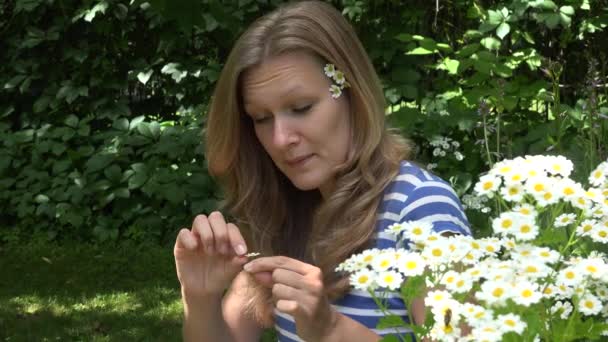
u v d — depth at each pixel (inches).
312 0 61.2
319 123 58.8
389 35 217.3
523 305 38.8
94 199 240.8
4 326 183.6
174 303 196.7
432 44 181.2
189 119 243.0
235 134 66.0
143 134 241.6
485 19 195.0
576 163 145.0
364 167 58.8
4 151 250.7
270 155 61.5
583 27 203.5
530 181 43.4
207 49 243.0
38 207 242.2
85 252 231.9
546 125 184.7
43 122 258.7
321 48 58.4
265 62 58.6
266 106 59.3
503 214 42.2
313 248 59.1
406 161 60.4
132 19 245.9
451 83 210.8
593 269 40.9
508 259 44.7
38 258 229.3
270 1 227.6
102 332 180.7
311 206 68.2
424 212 55.6
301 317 47.1
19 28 253.3
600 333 42.3
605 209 43.3
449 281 40.3
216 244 57.2
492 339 36.0
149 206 241.1
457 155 189.3
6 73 258.2
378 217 57.6
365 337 48.6
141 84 254.5
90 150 245.4
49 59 254.4
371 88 60.3
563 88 214.8
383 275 40.8
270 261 48.8
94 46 248.8
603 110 176.4
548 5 191.3
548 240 45.7
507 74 173.5
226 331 62.3
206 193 230.5
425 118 199.9
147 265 221.3
